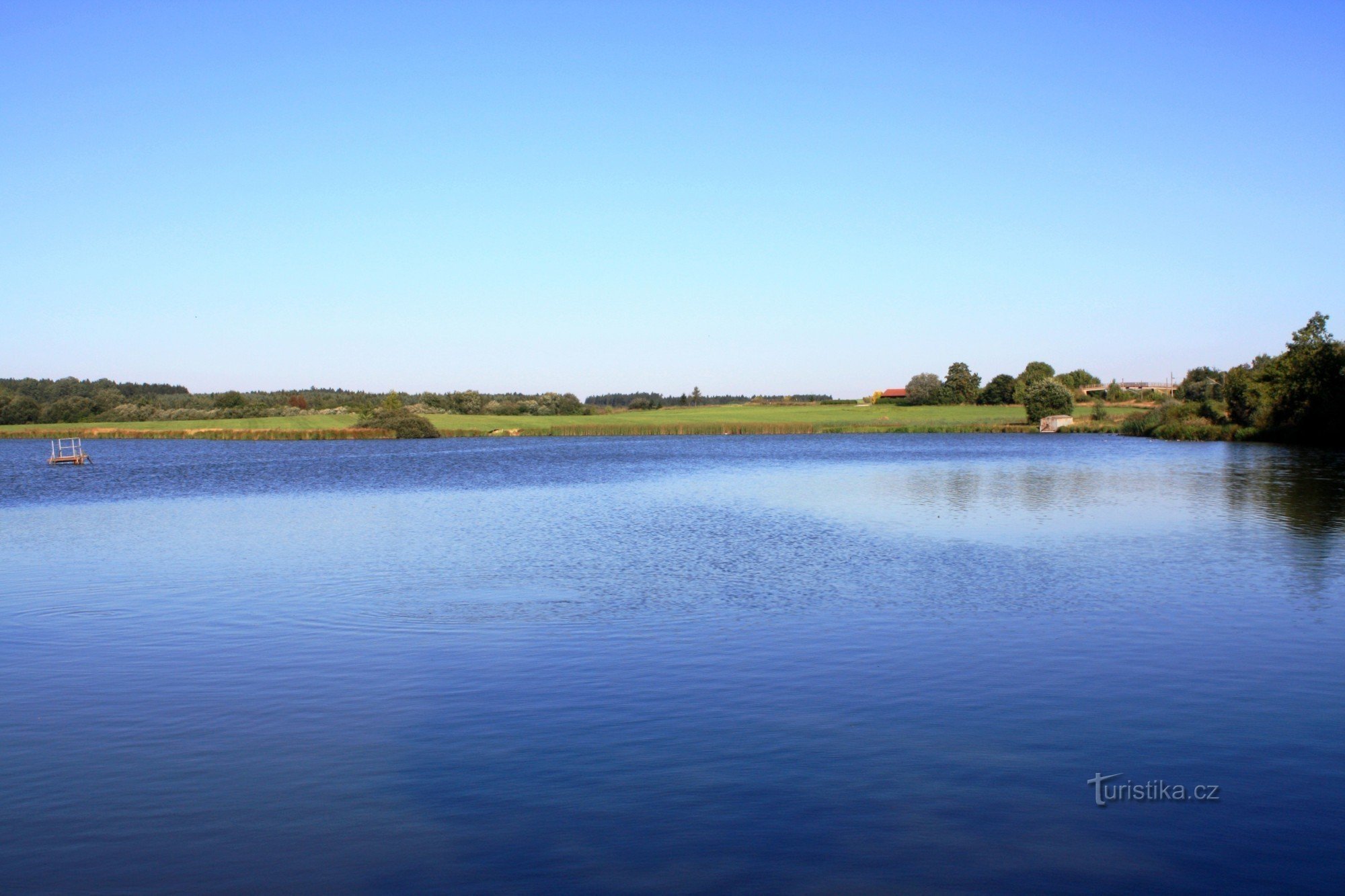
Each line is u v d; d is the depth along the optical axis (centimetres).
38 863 1001
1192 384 18675
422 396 18612
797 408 19225
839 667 1652
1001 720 1384
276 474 7075
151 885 959
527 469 7300
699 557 2866
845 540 3209
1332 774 1185
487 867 985
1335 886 939
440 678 1630
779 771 1206
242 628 2016
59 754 1302
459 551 3047
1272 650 1742
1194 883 945
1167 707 1432
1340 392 8806
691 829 1057
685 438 13712
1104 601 2178
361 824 1080
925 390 19938
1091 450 9062
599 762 1241
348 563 2847
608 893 934
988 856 995
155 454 9981
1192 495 4609
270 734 1369
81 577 2664
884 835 1040
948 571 2575
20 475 7225
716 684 1567
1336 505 4122
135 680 1642
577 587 2408
